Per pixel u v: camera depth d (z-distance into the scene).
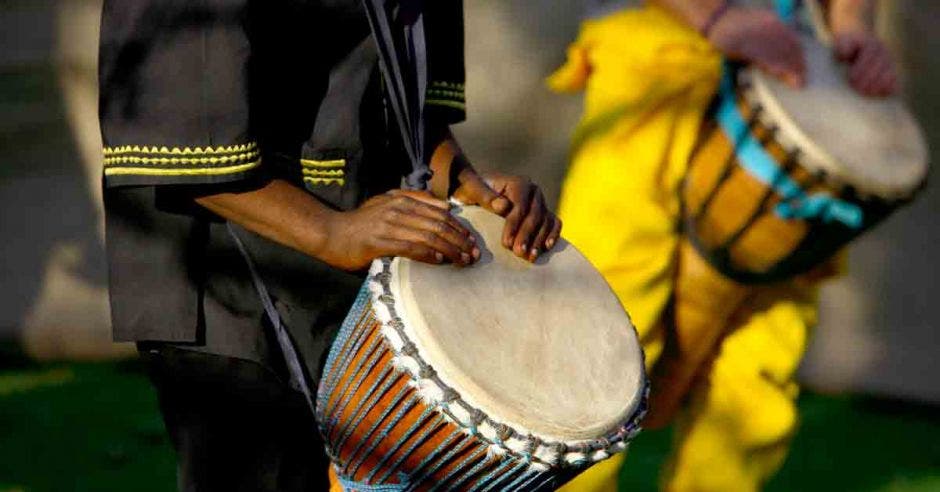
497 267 10.08
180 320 10.17
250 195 9.79
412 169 10.55
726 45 15.10
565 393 9.55
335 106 10.29
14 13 22.55
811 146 14.61
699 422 15.87
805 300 15.98
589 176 15.39
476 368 9.43
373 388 9.70
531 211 10.45
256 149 9.73
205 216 10.20
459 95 11.52
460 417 9.34
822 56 15.91
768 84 15.01
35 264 23.16
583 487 14.82
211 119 9.57
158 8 9.60
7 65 22.61
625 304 15.18
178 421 10.59
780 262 15.18
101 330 23.19
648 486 18.97
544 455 9.33
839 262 16.03
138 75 9.62
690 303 15.52
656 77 15.27
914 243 22.58
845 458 20.53
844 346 22.97
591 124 15.54
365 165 10.52
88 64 22.56
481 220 10.41
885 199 14.79
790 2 16.20
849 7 16.34
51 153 22.91
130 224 10.20
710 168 15.08
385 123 10.65
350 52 10.30
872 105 15.59
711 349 15.82
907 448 20.95
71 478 18.64
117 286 10.23
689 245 15.45
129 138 9.63
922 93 22.00
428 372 9.38
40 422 20.53
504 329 9.70
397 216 9.73
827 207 14.84
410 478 9.80
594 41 15.85
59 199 23.03
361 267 9.87
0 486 18.33
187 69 9.57
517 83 22.53
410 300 9.57
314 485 10.88
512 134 22.64
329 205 10.34
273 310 10.20
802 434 21.44
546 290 10.13
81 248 23.08
